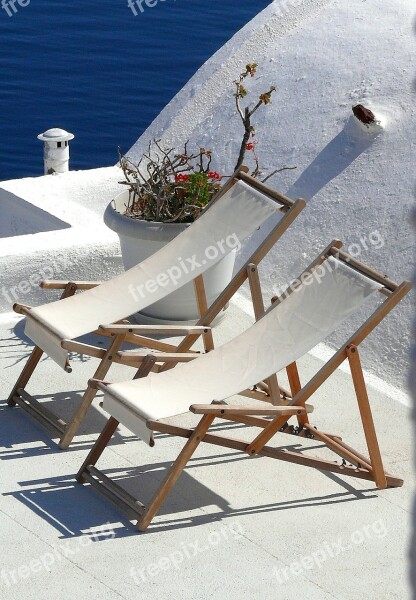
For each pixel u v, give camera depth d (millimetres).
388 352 7102
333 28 9383
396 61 8602
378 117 8125
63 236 8070
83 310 6402
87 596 4785
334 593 4863
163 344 6441
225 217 6703
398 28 8969
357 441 6238
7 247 7793
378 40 8922
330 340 7484
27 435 6191
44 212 8688
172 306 7488
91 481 5629
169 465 5945
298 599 4805
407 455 6098
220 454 6094
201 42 23672
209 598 4793
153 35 24094
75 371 6996
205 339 6266
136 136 19641
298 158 8492
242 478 5840
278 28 9883
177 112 9898
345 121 8406
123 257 7629
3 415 6398
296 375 6238
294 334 5965
